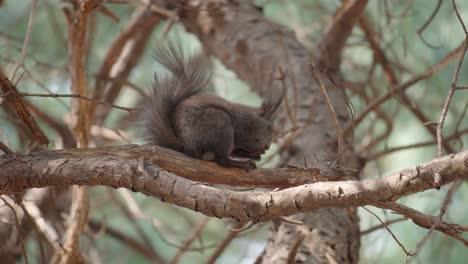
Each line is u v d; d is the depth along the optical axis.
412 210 5.14
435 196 9.91
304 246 7.75
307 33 11.97
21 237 7.21
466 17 11.50
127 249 12.76
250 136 8.35
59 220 9.23
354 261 7.86
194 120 7.44
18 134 9.20
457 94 11.73
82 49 7.90
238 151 8.56
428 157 11.95
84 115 7.92
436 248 10.98
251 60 10.50
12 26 12.20
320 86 5.82
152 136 7.62
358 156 9.30
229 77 12.63
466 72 11.66
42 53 11.93
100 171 5.66
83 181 5.72
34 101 11.06
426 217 5.12
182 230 13.28
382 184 4.77
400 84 9.20
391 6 11.53
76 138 8.01
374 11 12.75
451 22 11.57
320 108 9.36
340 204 4.93
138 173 5.53
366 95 10.62
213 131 7.40
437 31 11.71
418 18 11.76
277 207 5.06
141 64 13.09
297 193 5.01
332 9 12.16
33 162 5.87
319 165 6.96
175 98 7.82
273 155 8.54
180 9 11.12
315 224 7.97
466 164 4.50
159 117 7.57
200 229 9.49
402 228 11.32
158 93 7.76
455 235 5.08
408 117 12.16
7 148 6.10
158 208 13.37
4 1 8.28
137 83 12.96
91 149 6.07
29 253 9.77
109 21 12.98
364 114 9.05
